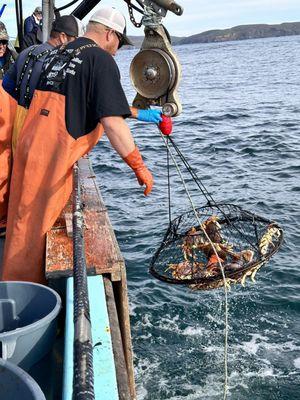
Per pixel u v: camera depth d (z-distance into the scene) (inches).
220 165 693.9
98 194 212.4
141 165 158.1
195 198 536.4
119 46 175.0
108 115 151.3
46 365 121.0
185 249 220.5
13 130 180.4
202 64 4220.0
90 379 68.9
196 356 283.1
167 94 163.8
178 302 329.4
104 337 117.3
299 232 431.2
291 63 3309.5
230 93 1715.1
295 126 978.1
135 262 379.6
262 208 498.6
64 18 199.0
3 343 110.0
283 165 673.0
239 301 330.6
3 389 93.7
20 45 396.2
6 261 168.6
